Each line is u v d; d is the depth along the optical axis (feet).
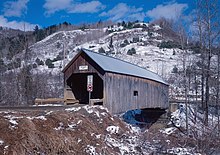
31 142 29.35
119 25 365.20
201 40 79.97
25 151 28.02
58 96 109.91
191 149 51.29
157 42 273.33
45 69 159.94
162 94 91.20
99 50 226.79
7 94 98.32
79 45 273.75
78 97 64.85
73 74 60.75
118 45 263.90
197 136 56.13
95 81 67.77
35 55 217.56
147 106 77.25
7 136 28.35
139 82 72.02
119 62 73.00
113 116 53.16
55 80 135.74
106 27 365.20
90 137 37.86
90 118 45.09
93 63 56.08
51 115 37.63
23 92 99.04
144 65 193.98
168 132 70.28
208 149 49.85
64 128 36.11
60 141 32.37
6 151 26.45
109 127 45.60
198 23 80.23
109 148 38.47
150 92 79.92
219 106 73.00
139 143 47.16
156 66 190.39
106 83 55.06
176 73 150.51
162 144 52.31
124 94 62.90
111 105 56.75
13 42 166.50
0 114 33.37
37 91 102.47
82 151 33.58
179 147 53.01
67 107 47.52
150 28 325.83
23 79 99.45
